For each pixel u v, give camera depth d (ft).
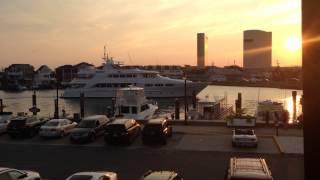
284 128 102.99
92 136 91.15
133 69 306.96
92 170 67.15
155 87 299.79
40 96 431.84
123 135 86.58
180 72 542.98
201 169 66.74
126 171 66.08
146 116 143.02
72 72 608.60
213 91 506.48
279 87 556.51
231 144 86.02
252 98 384.06
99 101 302.66
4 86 565.94
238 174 40.34
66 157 77.00
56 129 95.20
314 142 7.95
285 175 61.82
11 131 96.07
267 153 77.46
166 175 45.42
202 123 110.73
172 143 88.33
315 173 7.89
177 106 144.77
